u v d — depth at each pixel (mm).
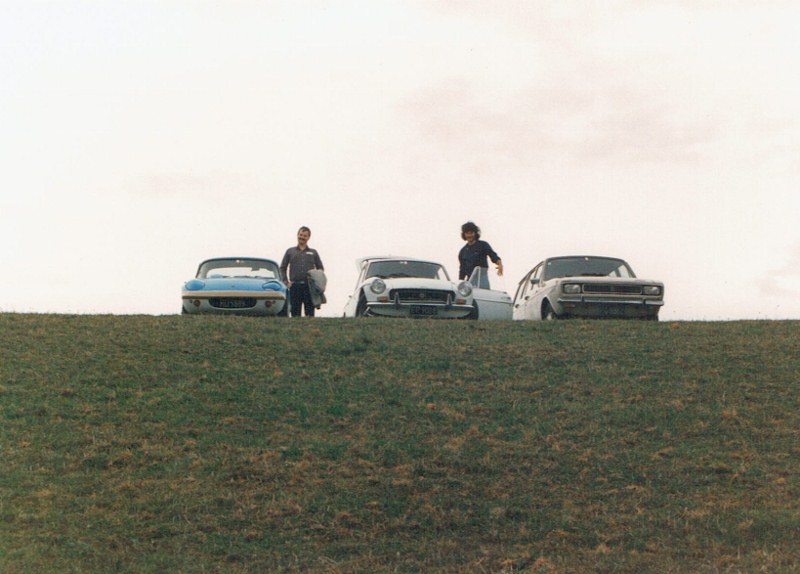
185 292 19734
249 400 12984
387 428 12094
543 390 13586
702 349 15758
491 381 13945
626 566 8484
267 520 9539
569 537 9234
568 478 10711
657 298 19203
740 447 11680
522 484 10539
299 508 9797
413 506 9938
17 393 13008
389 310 19594
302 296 20875
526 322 17891
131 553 8758
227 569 8484
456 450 11375
